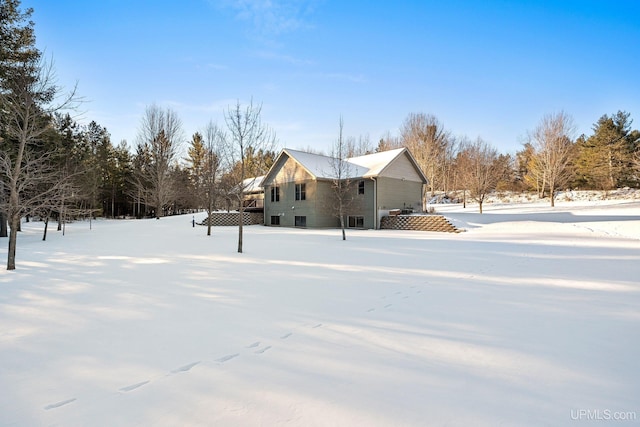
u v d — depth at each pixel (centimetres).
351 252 1062
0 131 1100
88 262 855
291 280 641
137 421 214
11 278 657
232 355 312
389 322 403
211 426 209
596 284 595
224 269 758
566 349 323
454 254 1001
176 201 4000
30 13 1432
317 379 267
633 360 299
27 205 870
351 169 2505
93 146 4022
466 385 258
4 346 332
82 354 314
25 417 218
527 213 2475
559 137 3130
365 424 210
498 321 404
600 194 3431
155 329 379
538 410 226
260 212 3088
